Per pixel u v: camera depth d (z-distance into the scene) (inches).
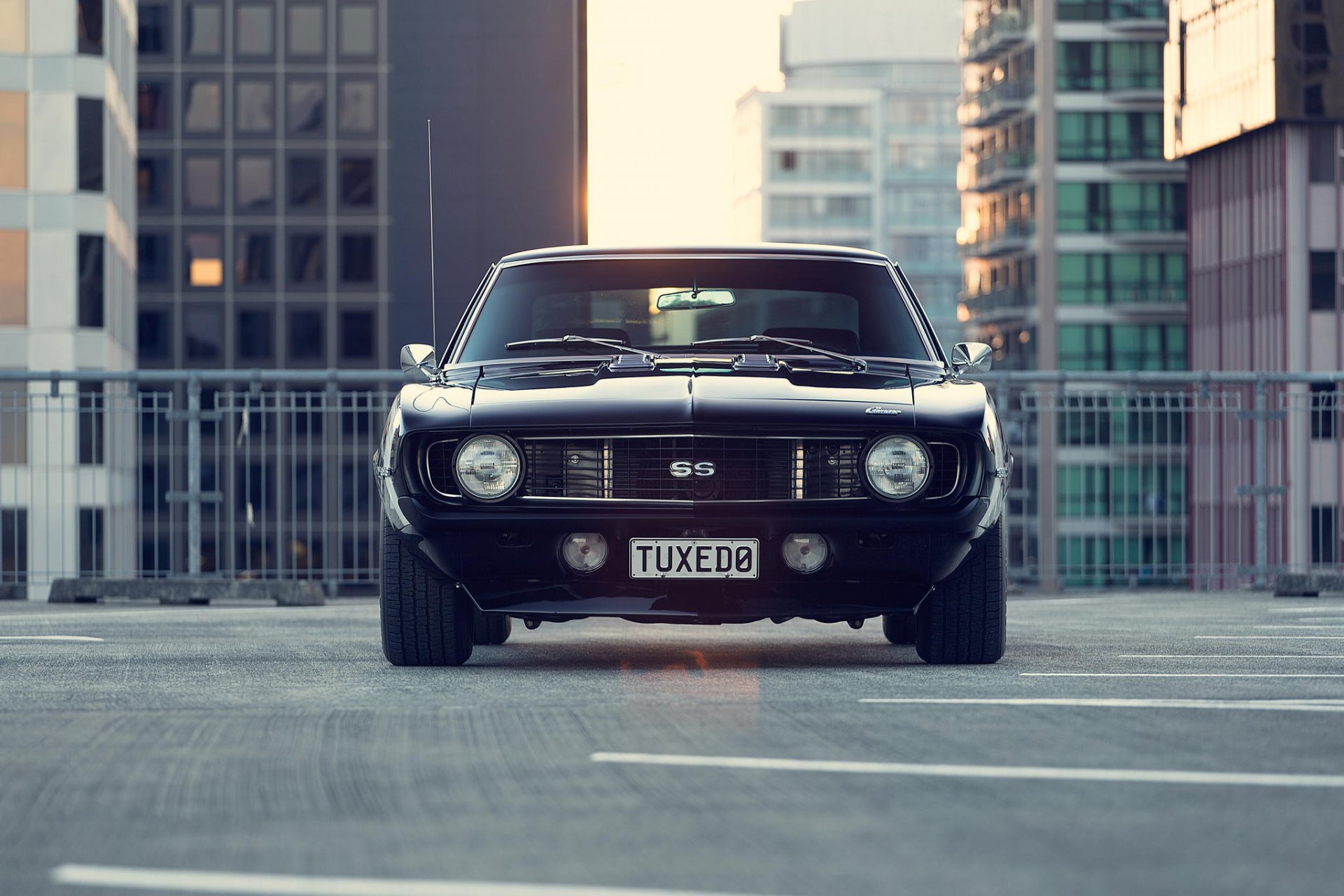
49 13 2615.7
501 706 349.1
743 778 261.0
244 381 904.9
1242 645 498.3
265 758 283.6
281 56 4726.9
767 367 434.0
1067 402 962.1
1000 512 426.0
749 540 407.5
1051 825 224.5
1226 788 250.2
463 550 412.5
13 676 415.2
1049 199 4854.8
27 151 2615.7
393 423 426.3
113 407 901.8
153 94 4714.6
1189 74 3909.9
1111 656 459.5
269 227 4714.6
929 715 329.1
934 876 197.2
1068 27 4845.0
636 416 405.4
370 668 435.5
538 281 478.3
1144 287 4832.7
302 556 1084.5
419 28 1673.2
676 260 478.9
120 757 286.0
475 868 204.2
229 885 196.7
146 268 4709.6
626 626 625.3
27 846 219.1
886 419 408.8
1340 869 199.3
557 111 1427.2
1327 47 3570.4
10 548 903.1
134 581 836.0
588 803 243.4
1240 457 954.7
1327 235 3587.6
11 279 2613.2
